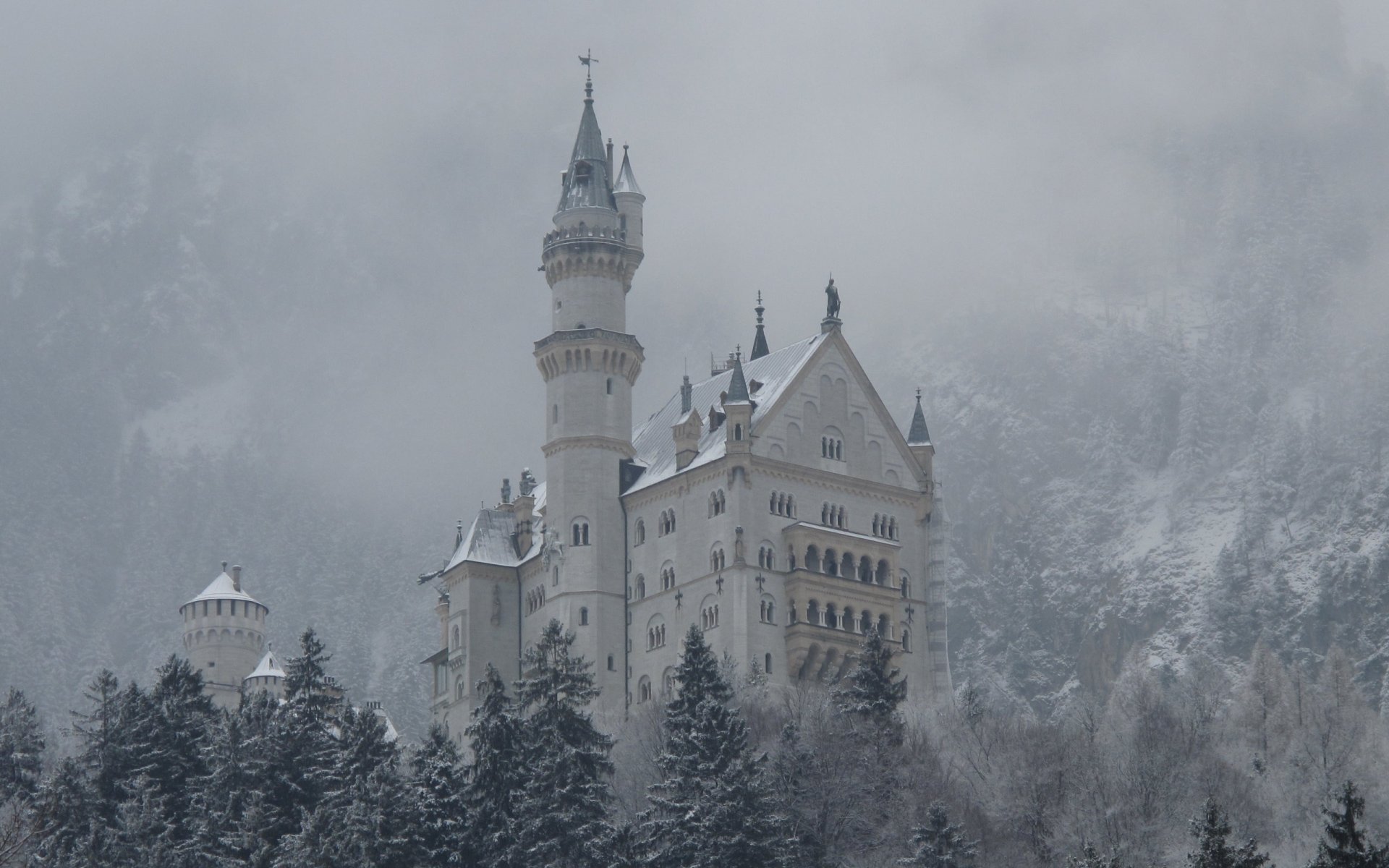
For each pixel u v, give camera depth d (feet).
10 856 534.78
